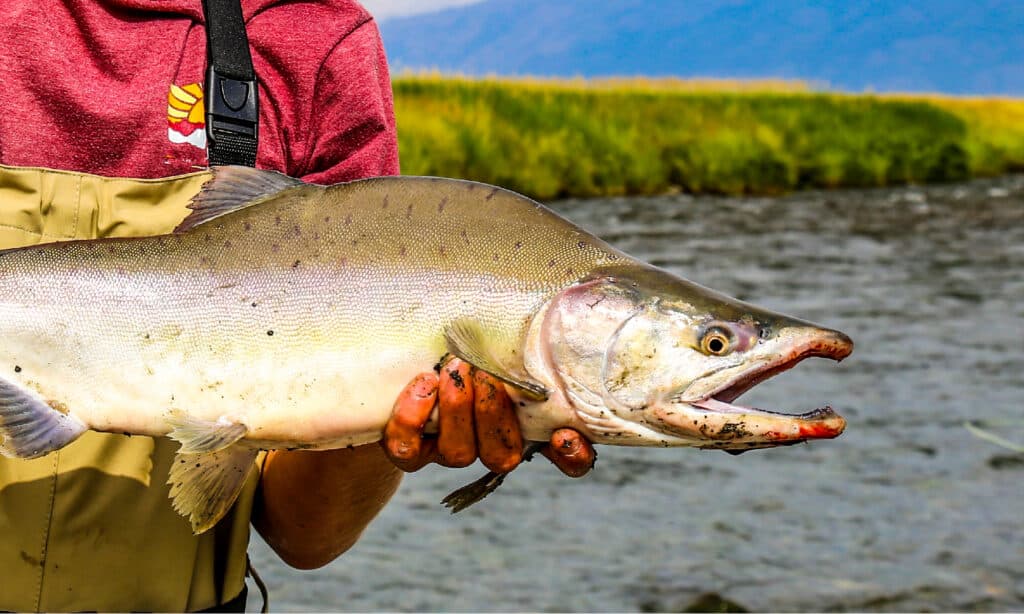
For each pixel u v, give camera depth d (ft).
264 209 7.29
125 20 7.66
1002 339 36.27
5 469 7.22
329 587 16.61
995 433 25.40
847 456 23.75
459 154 91.61
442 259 7.07
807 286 46.75
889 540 18.88
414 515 19.95
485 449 6.93
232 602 7.95
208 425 6.96
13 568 7.21
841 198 95.71
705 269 50.49
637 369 7.07
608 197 94.32
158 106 7.52
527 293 7.06
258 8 7.85
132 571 7.40
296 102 7.85
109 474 7.36
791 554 18.24
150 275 7.13
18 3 7.44
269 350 6.99
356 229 7.17
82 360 7.04
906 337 36.52
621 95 122.72
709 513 20.21
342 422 6.97
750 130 113.09
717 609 15.94
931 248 60.95
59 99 7.41
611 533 19.08
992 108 160.76
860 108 133.18
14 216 7.29
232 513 7.82
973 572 17.49
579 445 7.14
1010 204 90.22
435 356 6.93
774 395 28.78
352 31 8.06
